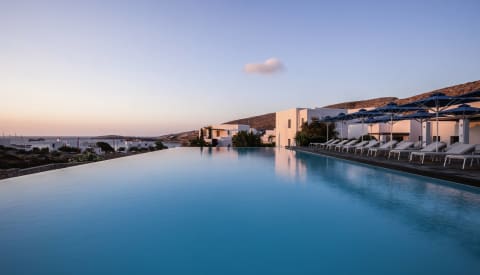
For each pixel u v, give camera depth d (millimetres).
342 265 2332
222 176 7645
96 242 2891
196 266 2336
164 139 96438
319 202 4543
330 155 14188
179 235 3086
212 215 3852
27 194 5340
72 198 4988
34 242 2904
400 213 3871
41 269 2305
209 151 20781
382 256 2496
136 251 2658
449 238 2930
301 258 2467
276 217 3732
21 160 20547
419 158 10945
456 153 8273
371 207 4215
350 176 7461
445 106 10109
